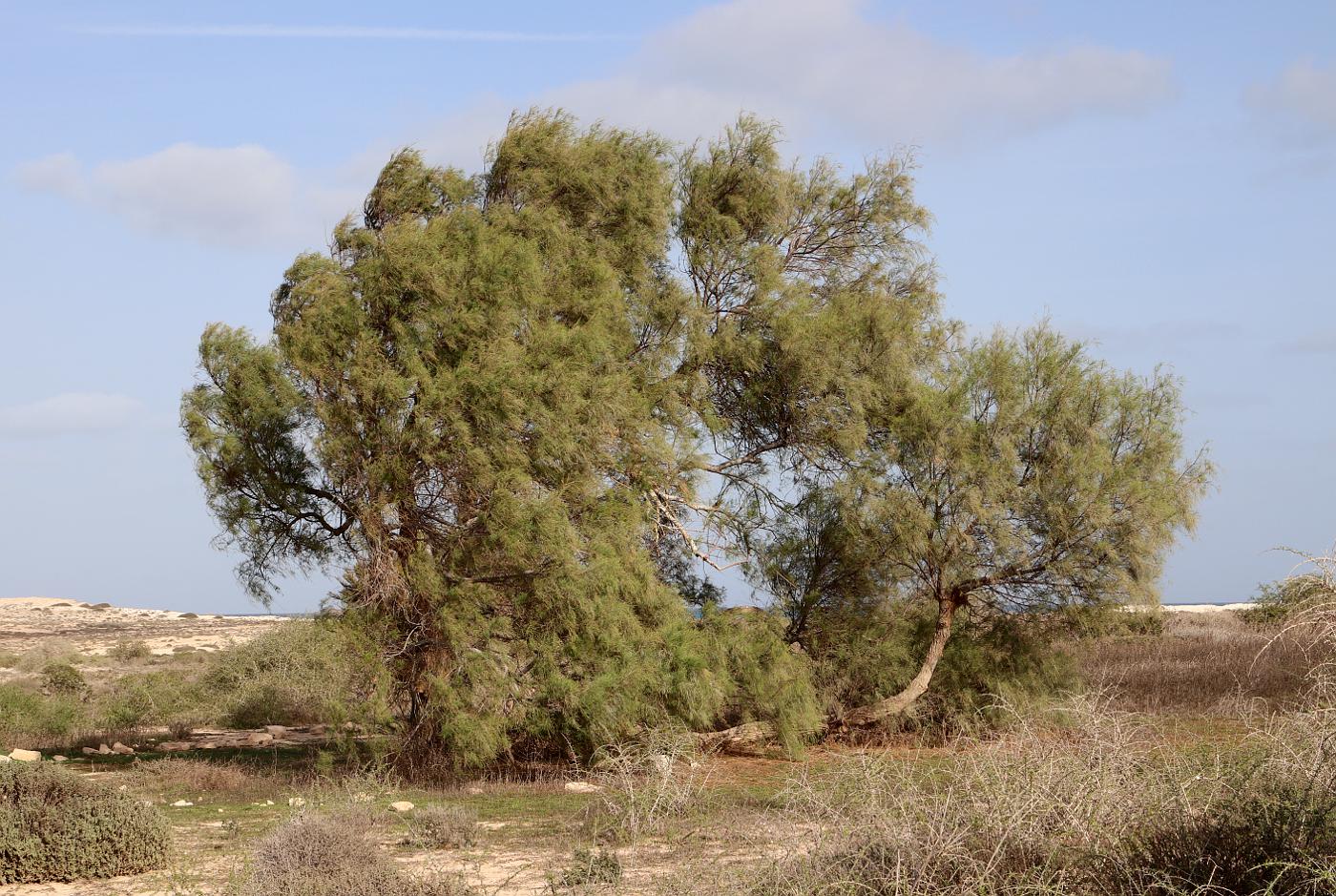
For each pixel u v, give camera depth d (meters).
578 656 17.44
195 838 12.43
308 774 17.53
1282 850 6.88
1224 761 8.42
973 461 20.00
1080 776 8.02
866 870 7.29
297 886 8.53
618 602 17.72
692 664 18.03
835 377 20.33
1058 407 20.12
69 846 10.07
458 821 11.99
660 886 8.12
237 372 18.16
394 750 17.33
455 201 19.58
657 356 20.12
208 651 51.84
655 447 18.75
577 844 11.36
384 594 17.28
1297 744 8.04
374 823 12.59
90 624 80.69
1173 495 19.67
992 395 20.42
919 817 7.90
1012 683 20.80
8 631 72.75
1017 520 20.20
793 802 8.90
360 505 17.33
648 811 11.91
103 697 30.20
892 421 20.78
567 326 18.91
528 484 16.70
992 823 7.65
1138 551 19.52
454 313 17.22
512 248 17.70
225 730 26.44
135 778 16.94
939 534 20.36
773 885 7.38
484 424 16.75
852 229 23.47
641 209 20.38
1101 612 20.34
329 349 17.39
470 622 17.22
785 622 20.75
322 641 17.75
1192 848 7.21
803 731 19.67
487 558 17.59
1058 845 7.37
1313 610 8.18
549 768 17.97
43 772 10.91
